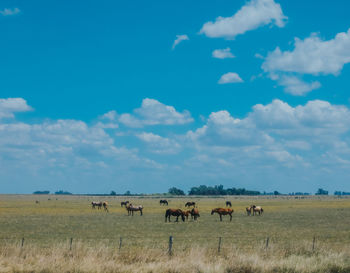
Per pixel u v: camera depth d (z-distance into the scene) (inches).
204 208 3946.9
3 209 3528.5
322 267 812.0
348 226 1984.5
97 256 845.8
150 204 5083.7
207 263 813.9
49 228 1802.4
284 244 1206.3
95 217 2573.8
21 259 802.2
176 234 1577.3
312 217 2642.7
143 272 751.7
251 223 2142.0
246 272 789.2
